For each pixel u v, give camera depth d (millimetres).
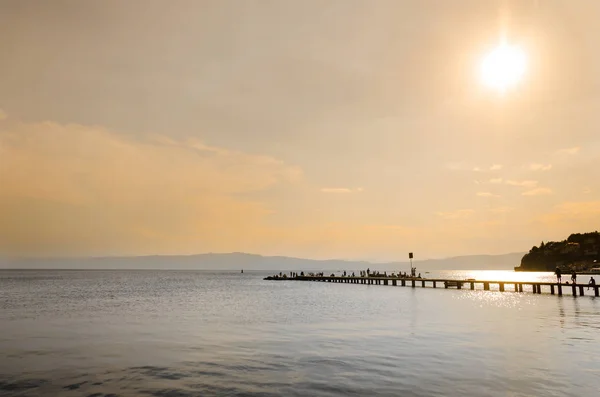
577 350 18125
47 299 53500
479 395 12305
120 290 76500
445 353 17797
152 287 89125
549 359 16516
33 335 23953
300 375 14789
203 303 46500
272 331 24891
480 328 24734
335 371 15203
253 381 14164
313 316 32375
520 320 28141
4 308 40969
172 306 42750
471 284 69312
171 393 13055
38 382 14352
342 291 69500
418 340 21000
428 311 34688
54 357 18047
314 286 90812
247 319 30906
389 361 16531
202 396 12727
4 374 15352
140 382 14273
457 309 36156
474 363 15984
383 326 26172
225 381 14219
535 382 13469
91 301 50125
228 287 89125
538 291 57406
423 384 13422
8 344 21156
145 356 18141
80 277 174000
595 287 51062
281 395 12688
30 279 143500
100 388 13648
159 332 24859
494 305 39750
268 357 17672
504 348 18672
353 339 21625
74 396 12914
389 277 95000
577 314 31500
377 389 13023
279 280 139125
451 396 12234
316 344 20453
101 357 18000
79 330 25828
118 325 28062
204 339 22281
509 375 14281
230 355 18156
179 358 17672
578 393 12383
